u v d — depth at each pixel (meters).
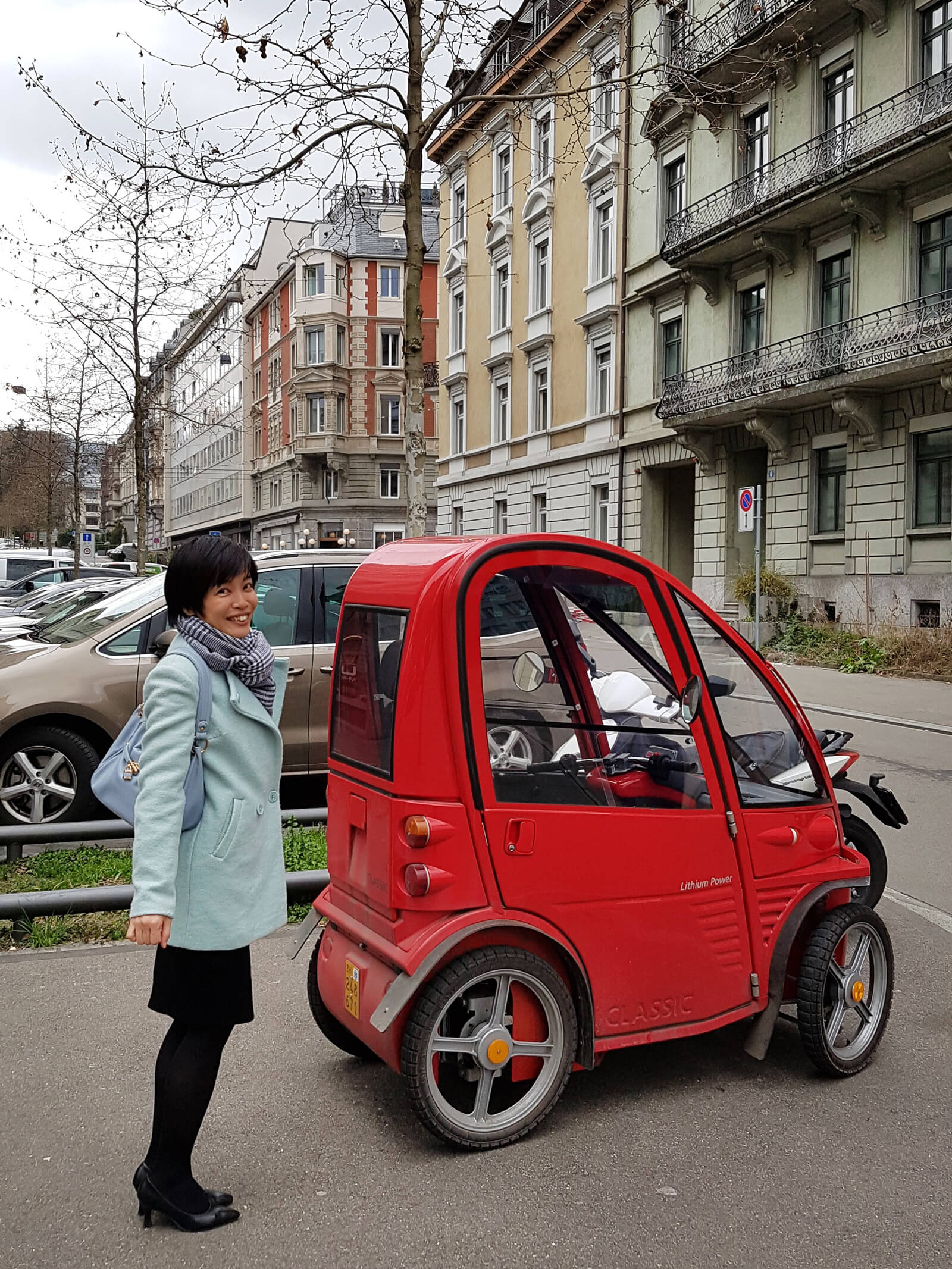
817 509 23.81
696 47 23.58
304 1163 3.20
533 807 3.31
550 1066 3.36
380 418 58.91
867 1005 3.94
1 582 31.73
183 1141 2.84
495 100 8.49
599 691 3.52
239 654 2.81
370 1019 3.22
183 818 2.69
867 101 21.75
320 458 59.03
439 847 3.19
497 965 3.23
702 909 3.64
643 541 30.02
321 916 3.82
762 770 3.90
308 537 8.70
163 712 2.68
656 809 3.56
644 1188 3.06
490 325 38.56
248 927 2.79
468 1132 3.24
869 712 13.88
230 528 75.62
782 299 24.45
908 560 21.23
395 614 3.35
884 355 20.36
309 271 16.27
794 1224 2.89
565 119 9.48
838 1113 3.55
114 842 6.93
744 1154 3.27
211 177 8.54
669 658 3.66
